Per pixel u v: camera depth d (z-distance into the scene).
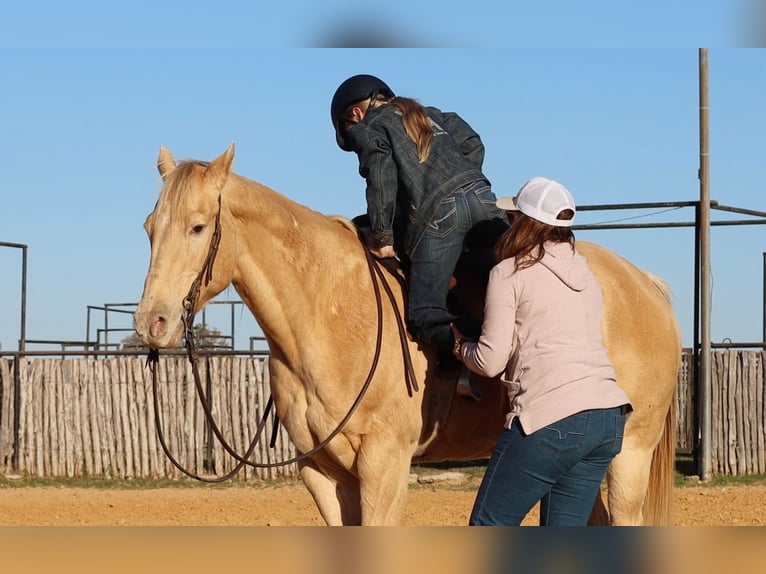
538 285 5.76
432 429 7.16
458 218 6.95
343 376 6.76
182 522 13.61
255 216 6.72
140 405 18.31
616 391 5.70
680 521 13.09
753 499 14.99
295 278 6.81
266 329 6.93
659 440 7.61
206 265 6.45
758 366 17.59
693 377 18.83
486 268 7.14
